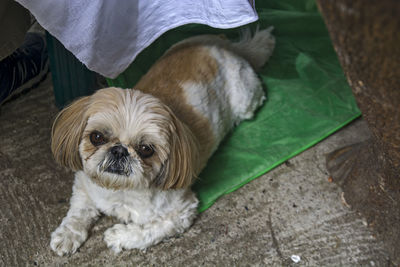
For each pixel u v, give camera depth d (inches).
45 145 34.9
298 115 38.0
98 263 29.4
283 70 41.0
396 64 19.5
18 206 31.5
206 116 31.9
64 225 29.8
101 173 26.2
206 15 28.0
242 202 33.1
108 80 35.3
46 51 39.3
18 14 30.7
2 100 35.8
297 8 45.7
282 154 35.4
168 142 26.3
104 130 25.7
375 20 17.9
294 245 31.1
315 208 33.1
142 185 26.8
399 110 22.0
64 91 35.7
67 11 26.5
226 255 30.4
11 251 29.5
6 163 33.6
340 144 36.9
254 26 42.8
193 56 32.9
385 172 28.5
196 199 31.3
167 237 30.7
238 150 35.6
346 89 39.7
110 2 27.2
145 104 25.9
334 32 20.1
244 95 35.4
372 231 31.8
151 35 29.2
